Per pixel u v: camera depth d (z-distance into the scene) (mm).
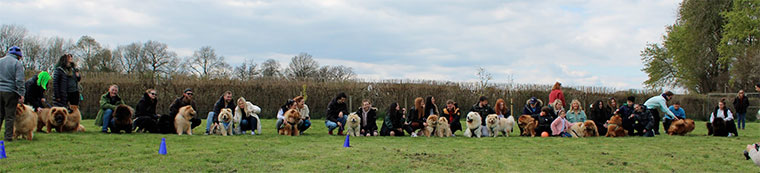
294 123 11016
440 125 11281
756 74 28344
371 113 11617
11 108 7879
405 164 6504
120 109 10203
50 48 37031
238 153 7320
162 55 43969
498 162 6863
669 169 6484
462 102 22109
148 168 5875
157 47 43906
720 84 32656
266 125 14984
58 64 10078
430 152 7855
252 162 6492
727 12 30219
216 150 7668
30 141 8203
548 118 11828
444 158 7125
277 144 8781
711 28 32031
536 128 11758
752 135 13094
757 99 23969
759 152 4828
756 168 6605
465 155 7527
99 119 10477
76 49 39844
